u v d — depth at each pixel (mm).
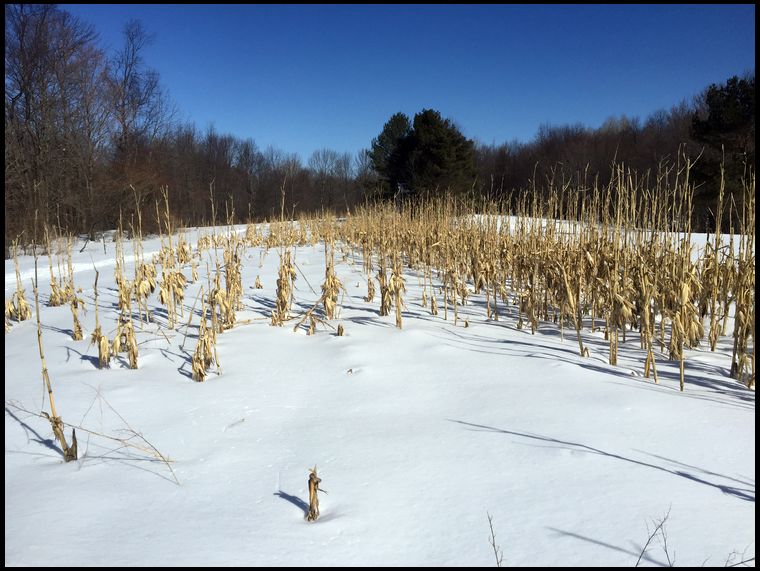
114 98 27766
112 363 5062
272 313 6336
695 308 5094
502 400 3881
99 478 2988
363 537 2375
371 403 3957
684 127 34344
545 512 2486
